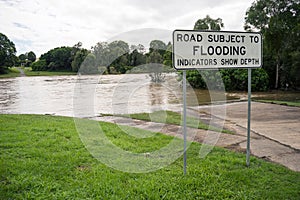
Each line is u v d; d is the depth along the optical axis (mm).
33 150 4438
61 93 17359
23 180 3262
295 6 18266
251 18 20109
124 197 2932
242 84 18219
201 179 3346
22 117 8109
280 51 19234
